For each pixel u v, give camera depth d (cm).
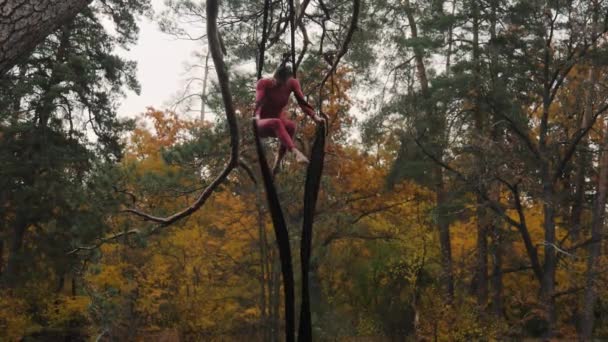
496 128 2402
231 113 384
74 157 2316
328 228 2439
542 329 2586
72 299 2283
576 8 2134
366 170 2567
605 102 2266
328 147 2475
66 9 320
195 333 2566
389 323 2802
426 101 2405
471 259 2659
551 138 2269
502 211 2308
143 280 2314
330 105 2309
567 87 2375
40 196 2289
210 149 1520
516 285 2834
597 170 2727
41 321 2541
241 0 1238
